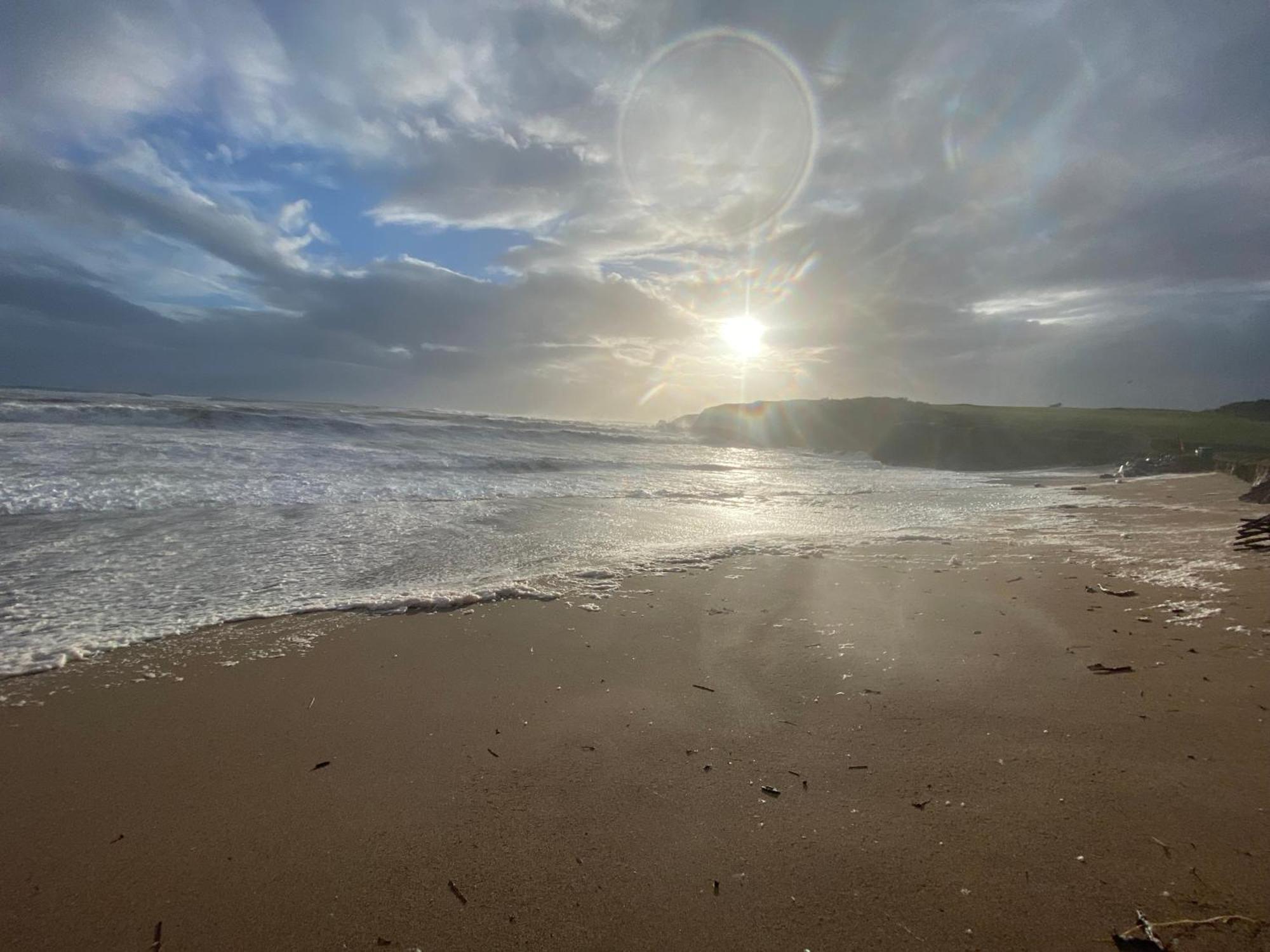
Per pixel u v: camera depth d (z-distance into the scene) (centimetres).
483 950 182
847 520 1070
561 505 1122
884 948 178
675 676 381
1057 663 378
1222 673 343
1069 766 264
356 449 1561
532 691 360
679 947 181
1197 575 550
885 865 211
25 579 551
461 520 907
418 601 511
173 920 194
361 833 236
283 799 257
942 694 343
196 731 312
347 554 685
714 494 1420
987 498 1422
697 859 218
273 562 643
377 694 355
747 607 519
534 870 215
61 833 235
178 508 882
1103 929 179
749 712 331
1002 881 201
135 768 279
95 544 675
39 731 309
